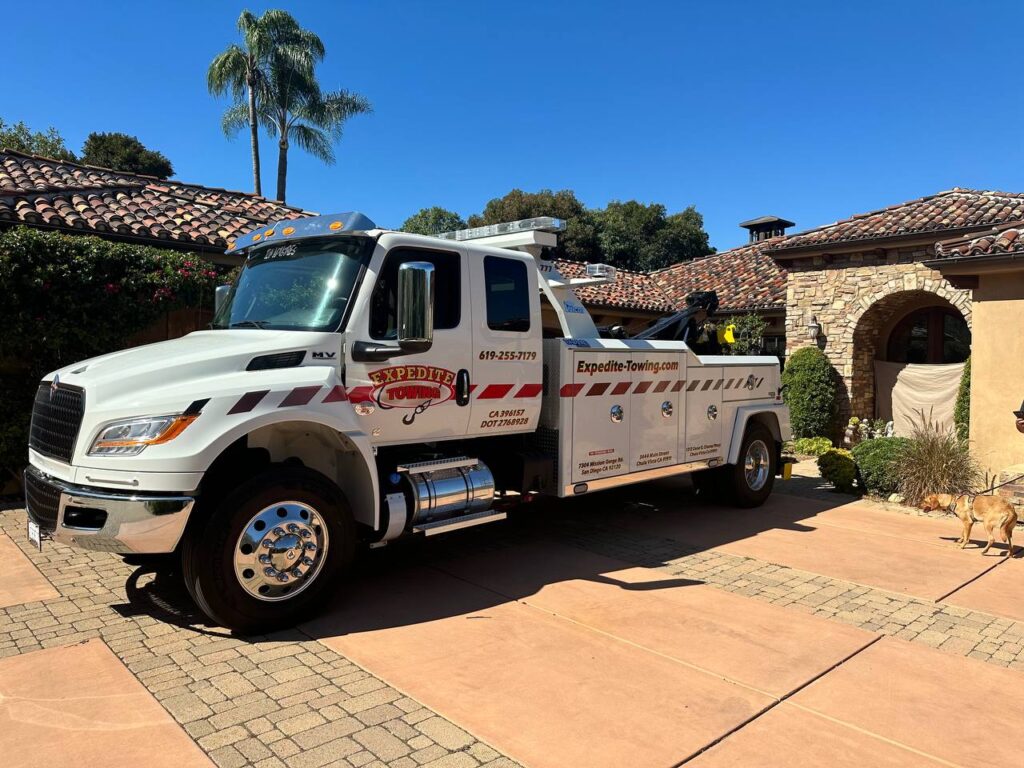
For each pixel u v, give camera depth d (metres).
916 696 3.77
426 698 3.61
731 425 8.15
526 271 5.93
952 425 14.35
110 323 8.15
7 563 5.76
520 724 3.38
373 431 4.93
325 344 4.73
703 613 4.92
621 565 6.05
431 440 5.31
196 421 4.12
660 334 8.30
